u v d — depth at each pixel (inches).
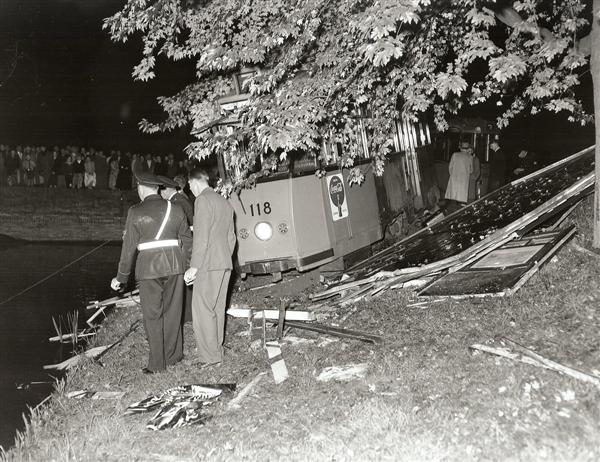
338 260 406.3
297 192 357.1
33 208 884.6
